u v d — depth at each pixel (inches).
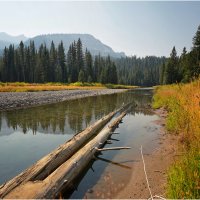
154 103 891.4
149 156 282.7
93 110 723.4
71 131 429.7
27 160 275.4
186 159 188.2
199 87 364.2
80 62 3474.4
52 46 3617.1
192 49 1491.1
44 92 1337.4
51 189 177.6
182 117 342.0
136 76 5438.0
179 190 157.3
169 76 2486.5
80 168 234.5
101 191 199.5
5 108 676.1
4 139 371.6
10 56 3132.4
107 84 3408.0
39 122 506.3
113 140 371.9
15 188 172.6
